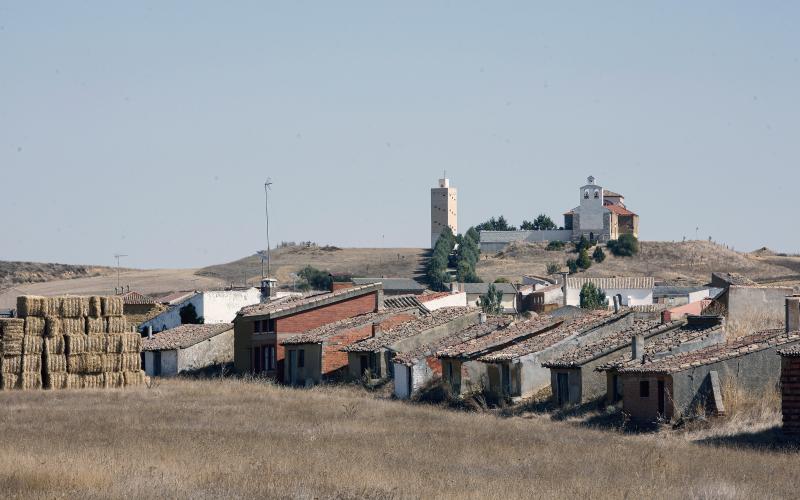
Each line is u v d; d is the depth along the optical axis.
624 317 165.88
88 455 94.81
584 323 169.38
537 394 161.50
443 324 199.50
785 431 114.88
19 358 184.25
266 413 143.38
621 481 84.81
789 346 130.75
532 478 86.62
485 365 173.88
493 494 77.50
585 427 133.00
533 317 197.38
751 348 131.38
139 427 124.31
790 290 162.00
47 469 84.62
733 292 159.88
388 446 106.88
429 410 152.50
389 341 196.00
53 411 144.62
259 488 78.12
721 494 77.81
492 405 163.25
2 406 152.75
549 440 114.19
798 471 91.00
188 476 83.75
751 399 128.38
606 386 149.62
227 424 129.25
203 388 186.62
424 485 81.31
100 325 191.25
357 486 80.00
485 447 106.75
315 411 146.88
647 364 135.88
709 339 144.38
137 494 75.12
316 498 74.75
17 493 75.50
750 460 97.75
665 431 125.81
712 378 129.50
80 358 188.75
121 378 191.88
